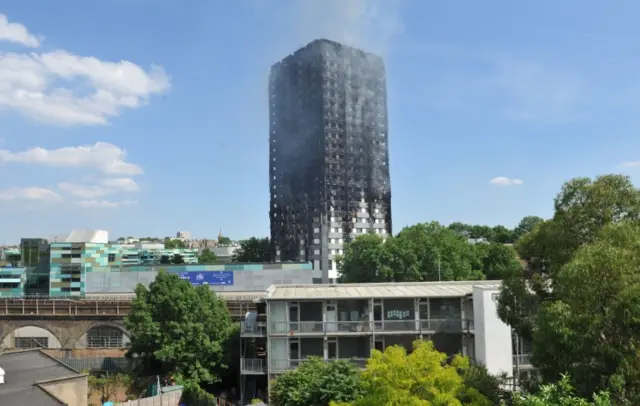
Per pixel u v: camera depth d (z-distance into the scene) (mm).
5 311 56969
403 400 15742
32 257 101875
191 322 41719
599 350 15430
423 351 17359
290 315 37188
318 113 143125
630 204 18844
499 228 146625
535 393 17281
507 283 22750
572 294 16219
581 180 20078
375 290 40969
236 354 43781
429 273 70938
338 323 36594
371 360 17281
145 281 75188
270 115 157750
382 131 151875
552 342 16312
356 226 142125
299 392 27891
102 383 40656
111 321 55312
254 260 153250
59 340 55500
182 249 183875
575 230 19719
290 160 149750
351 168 144500
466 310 36656
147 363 44188
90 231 107125
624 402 14914
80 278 92062
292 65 152250
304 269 75562
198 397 36188
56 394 30609
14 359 35312
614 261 15555
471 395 17688
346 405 18672
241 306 55219
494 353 31109
